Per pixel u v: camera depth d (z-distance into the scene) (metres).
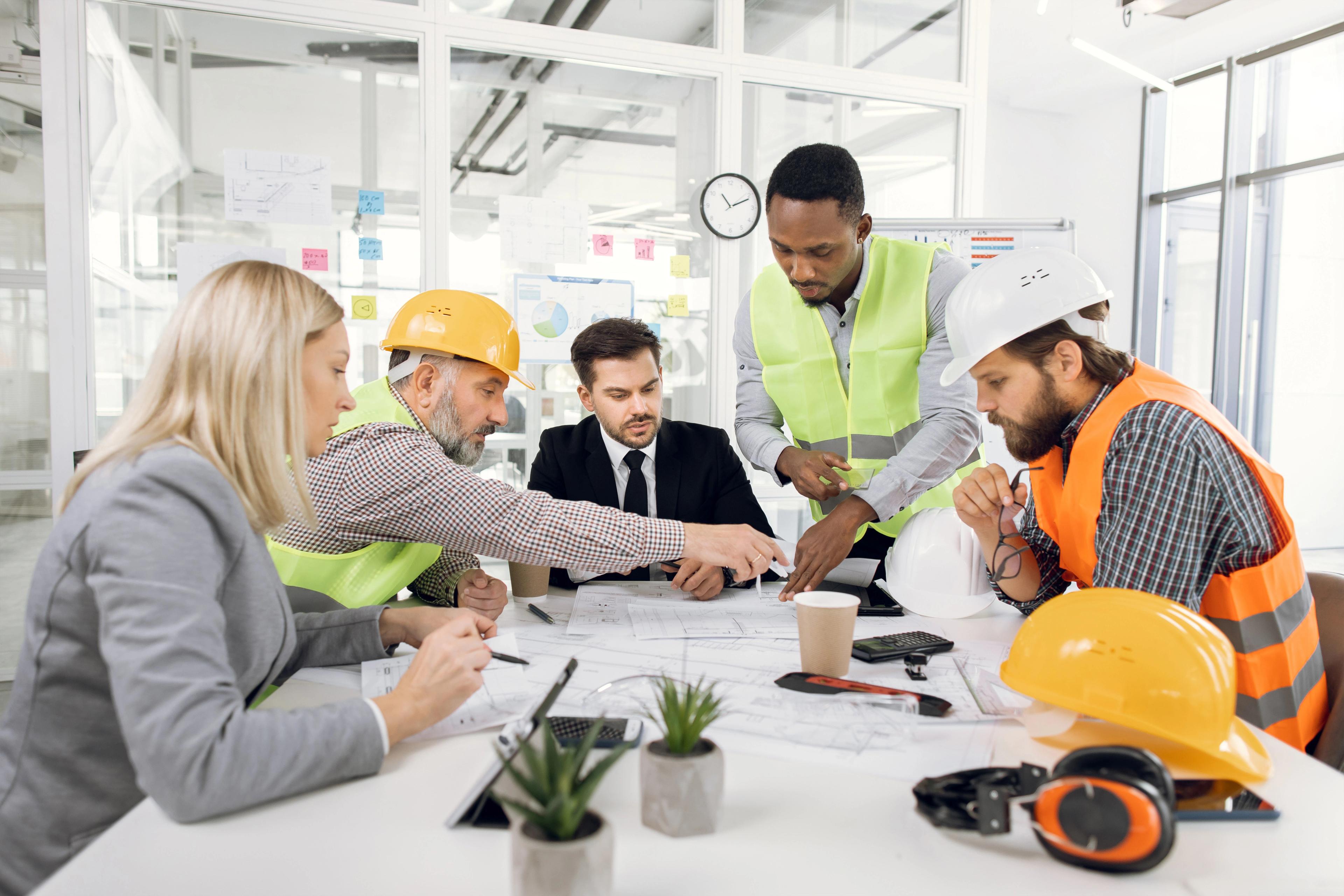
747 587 1.54
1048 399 1.08
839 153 1.57
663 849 0.61
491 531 1.19
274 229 2.66
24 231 2.85
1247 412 5.59
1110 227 6.06
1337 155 4.94
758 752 0.77
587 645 1.13
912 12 3.26
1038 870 0.58
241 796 0.65
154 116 2.55
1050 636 0.77
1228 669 0.71
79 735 0.78
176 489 0.73
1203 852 0.60
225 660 0.71
